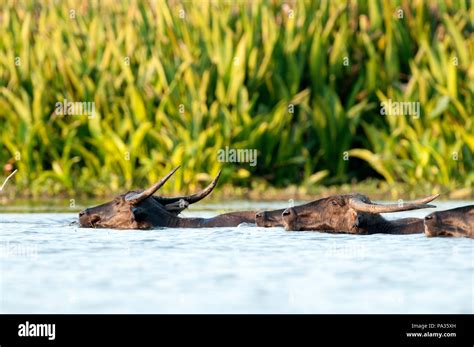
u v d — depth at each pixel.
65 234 36.59
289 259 30.05
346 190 67.38
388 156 69.00
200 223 39.06
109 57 72.44
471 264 28.73
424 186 67.25
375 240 34.00
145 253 31.41
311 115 71.94
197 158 67.44
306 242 33.59
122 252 31.70
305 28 74.25
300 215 36.78
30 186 68.56
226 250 31.97
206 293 24.98
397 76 72.88
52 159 71.69
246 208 53.38
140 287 25.77
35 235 36.31
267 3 74.69
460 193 63.84
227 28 71.19
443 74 70.88
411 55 74.38
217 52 71.25
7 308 23.62
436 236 34.41
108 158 69.12
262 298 24.42
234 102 70.44
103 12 76.56
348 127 71.31
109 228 38.47
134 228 38.00
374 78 72.50
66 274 27.62
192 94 69.75
